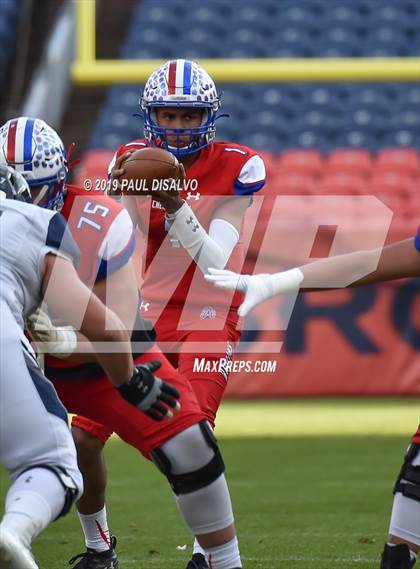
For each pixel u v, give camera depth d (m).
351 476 23.34
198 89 14.60
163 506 20.38
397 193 39.59
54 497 10.23
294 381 32.72
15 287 10.61
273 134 45.44
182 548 16.67
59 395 12.03
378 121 46.09
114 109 46.44
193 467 11.48
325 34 51.00
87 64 45.12
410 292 32.59
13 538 9.57
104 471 14.00
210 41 50.72
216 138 45.12
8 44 50.47
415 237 11.95
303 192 39.53
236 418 30.92
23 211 10.77
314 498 20.89
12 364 10.38
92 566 14.30
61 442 10.55
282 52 49.78
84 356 11.62
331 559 15.67
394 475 23.39
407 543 11.71
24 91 49.97
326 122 46.16
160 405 11.02
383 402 32.84
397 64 44.00
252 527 18.22
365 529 17.97
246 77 44.28
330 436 28.91
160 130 14.70
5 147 11.91
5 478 23.59
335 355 32.72
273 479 23.09
